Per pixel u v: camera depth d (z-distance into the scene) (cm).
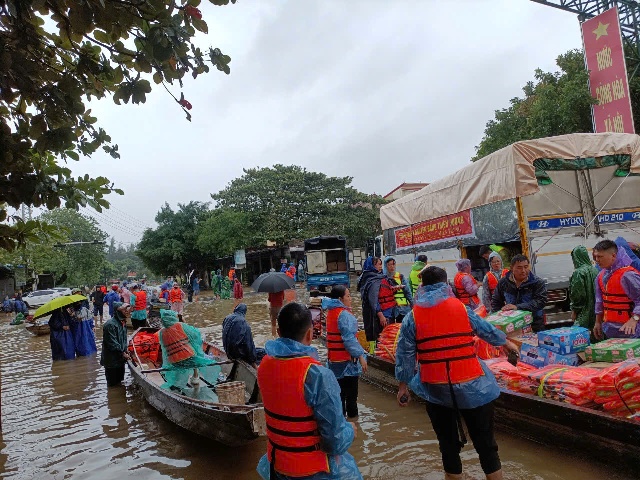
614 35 1614
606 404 424
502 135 2047
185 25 339
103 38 361
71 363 1151
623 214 839
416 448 509
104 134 413
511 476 418
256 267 4203
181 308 1977
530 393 490
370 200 3866
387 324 742
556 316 789
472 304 741
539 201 808
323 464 256
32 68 345
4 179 378
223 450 551
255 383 624
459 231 1002
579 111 1738
